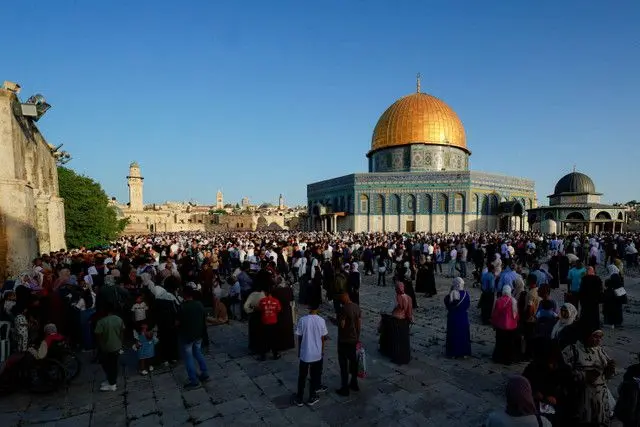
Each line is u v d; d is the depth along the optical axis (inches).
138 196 3555.6
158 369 294.5
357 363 248.4
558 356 176.1
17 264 482.0
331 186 2176.4
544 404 166.7
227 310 448.1
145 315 292.7
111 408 231.5
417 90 2165.4
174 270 449.4
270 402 235.5
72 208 1096.8
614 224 1845.5
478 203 1809.8
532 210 1958.7
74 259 493.4
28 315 297.4
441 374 272.2
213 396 245.1
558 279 569.0
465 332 302.0
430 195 1838.1
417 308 473.1
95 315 281.4
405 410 222.4
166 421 215.0
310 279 517.3
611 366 182.4
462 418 212.5
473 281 663.1
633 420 159.5
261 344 310.3
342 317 243.4
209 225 4010.8
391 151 2038.6
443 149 1988.2
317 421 211.9
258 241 1108.5
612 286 376.8
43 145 735.7
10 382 248.1
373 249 852.0
